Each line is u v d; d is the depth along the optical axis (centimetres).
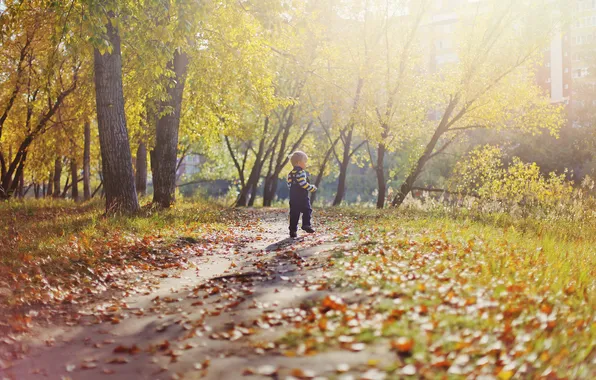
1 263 751
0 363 400
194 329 471
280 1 1152
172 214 1495
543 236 1153
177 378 356
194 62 1677
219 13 1514
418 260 707
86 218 1316
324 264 721
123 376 367
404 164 4103
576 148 4462
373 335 403
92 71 1997
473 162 2414
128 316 543
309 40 2358
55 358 414
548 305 497
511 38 2472
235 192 5625
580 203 1577
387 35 2677
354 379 328
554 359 356
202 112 2017
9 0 1197
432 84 2758
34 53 2255
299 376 337
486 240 939
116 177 1383
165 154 1791
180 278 746
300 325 450
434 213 1684
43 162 3166
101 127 1385
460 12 2550
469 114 2673
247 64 1686
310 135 4506
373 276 611
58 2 887
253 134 3638
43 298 609
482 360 353
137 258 874
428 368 340
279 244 1008
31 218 1531
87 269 760
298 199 1102
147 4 1022
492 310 466
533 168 2070
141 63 1298
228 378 348
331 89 2394
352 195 8350
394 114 2700
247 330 454
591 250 981
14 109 2664
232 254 940
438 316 443
